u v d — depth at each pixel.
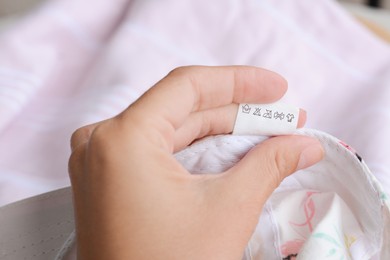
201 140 0.38
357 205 0.38
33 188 0.50
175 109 0.36
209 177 0.36
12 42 0.59
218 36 0.62
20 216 0.41
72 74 0.60
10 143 0.54
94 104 0.54
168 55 0.59
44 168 0.52
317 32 0.63
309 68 0.59
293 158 0.37
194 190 0.35
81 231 0.34
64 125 0.54
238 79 0.38
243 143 0.38
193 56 0.59
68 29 0.62
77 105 0.56
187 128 0.38
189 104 0.37
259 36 0.61
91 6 0.64
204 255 0.34
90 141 0.34
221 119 0.38
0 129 0.54
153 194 0.34
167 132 0.35
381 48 0.62
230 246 0.35
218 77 0.37
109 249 0.34
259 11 0.64
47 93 0.58
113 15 0.65
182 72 0.37
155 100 0.35
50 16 0.61
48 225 0.41
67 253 0.39
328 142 0.38
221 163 0.38
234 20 0.63
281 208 0.39
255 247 0.38
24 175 0.51
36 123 0.55
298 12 0.65
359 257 0.38
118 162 0.34
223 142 0.38
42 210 0.41
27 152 0.53
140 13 0.63
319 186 0.40
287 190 0.40
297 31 0.63
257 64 0.58
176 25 0.62
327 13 0.65
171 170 0.35
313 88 0.57
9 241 0.41
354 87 0.58
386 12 0.82
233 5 0.64
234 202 0.35
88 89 0.57
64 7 0.62
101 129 0.34
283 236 0.38
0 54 0.58
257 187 0.36
